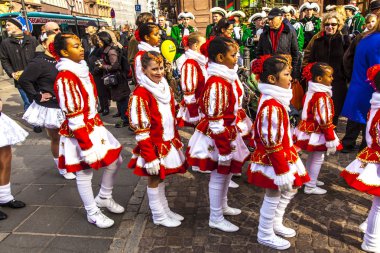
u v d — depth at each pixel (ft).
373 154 7.98
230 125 8.77
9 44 20.68
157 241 9.23
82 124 8.64
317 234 9.16
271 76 7.69
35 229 10.07
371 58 12.14
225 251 8.70
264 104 7.77
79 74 8.84
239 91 10.03
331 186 11.79
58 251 9.04
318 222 9.71
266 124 7.59
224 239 9.19
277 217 9.04
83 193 9.72
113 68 18.60
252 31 25.35
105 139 9.57
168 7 72.08
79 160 9.28
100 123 9.71
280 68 7.56
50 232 9.91
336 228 9.39
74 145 9.24
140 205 11.18
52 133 13.46
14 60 20.98
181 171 9.41
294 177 7.71
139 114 8.50
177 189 12.12
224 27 12.83
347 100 13.30
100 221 9.95
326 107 10.16
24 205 11.41
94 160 8.84
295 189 8.83
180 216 10.21
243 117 10.37
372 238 8.20
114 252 8.91
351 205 10.55
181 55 18.94
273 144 7.55
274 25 16.10
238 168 8.89
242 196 11.41
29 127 20.80
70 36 8.73
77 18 63.87
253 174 8.25
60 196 12.11
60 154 9.64
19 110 25.39
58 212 11.02
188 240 9.22
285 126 7.81
